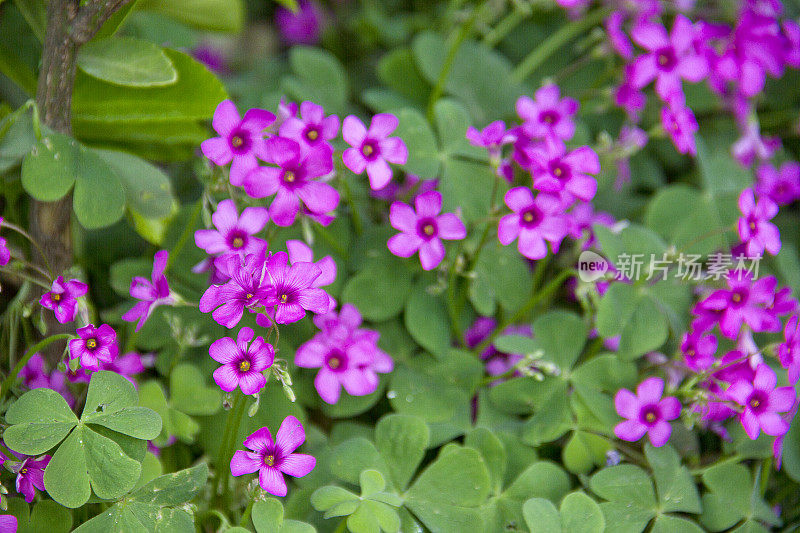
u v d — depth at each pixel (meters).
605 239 0.61
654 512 0.59
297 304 0.56
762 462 0.60
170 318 0.59
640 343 0.61
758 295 0.59
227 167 0.59
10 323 0.59
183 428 0.59
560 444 0.62
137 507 0.57
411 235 0.59
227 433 0.58
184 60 0.60
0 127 0.58
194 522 0.58
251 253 0.57
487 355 0.63
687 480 0.59
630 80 0.63
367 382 0.60
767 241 0.59
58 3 0.57
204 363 0.61
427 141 0.62
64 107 0.59
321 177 0.60
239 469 0.56
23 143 0.58
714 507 0.59
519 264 0.62
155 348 0.61
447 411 0.61
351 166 0.58
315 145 0.59
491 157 0.60
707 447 0.62
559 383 0.61
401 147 0.59
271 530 0.57
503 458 0.60
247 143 0.58
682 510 0.59
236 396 0.58
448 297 0.61
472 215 0.62
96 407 0.57
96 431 0.58
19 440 0.57
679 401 0.60
